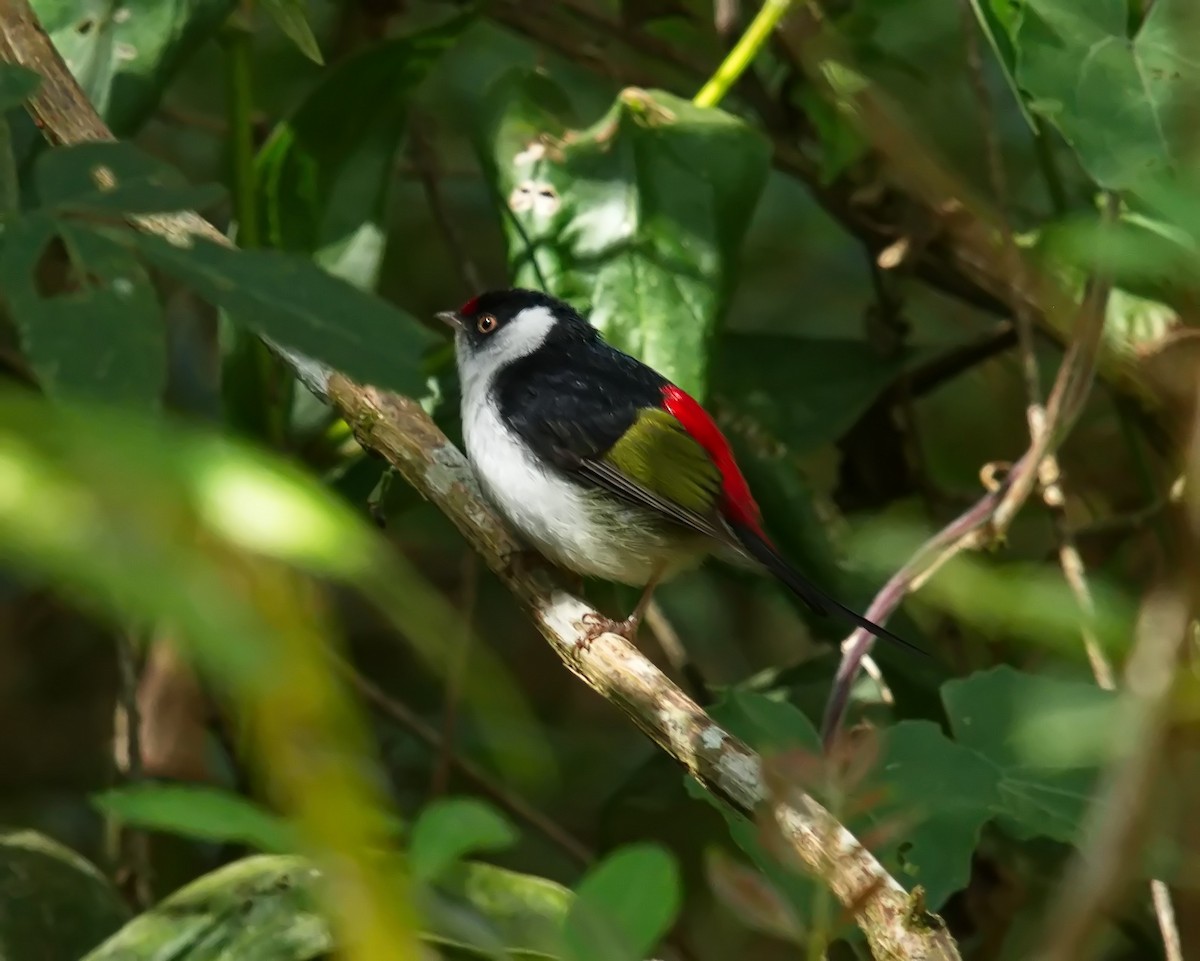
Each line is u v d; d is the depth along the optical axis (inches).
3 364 377.1
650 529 333.1
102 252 137.4
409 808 428.1
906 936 201.3
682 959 380.8
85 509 91.7
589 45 431.2
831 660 378.9
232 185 355.6
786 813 212.8
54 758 471.2
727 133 335.9
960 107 471.5
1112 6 253.6
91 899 292.2
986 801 264.2
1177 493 297.4
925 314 522.0
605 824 374.0
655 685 253.0
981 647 388.2
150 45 321.7
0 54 272.7
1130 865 138.2
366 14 442.0
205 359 477.4
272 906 252.8
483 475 336.8
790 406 407.2
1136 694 166.4
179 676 363.3
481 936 169.9
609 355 330.0
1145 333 329.4
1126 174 243.0
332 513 102.5
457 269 459.2
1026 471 310.5
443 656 106.7
